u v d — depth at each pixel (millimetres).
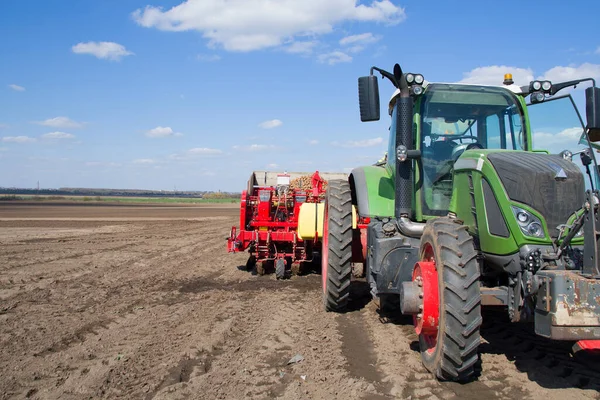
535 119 5008
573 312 3162
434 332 3824
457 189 4566
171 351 4559
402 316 5832
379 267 4902
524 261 3592
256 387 3729
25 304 6508
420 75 4840
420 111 5191
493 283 4391
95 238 15695
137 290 7504
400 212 4980
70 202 73688
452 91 5191
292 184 11008
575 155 4520
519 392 3576
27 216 29438
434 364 3777
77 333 5164
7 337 5012
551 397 3477
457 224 3953
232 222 25766
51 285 7801
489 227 4008
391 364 4188
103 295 7121
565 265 3600
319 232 8281
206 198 127250
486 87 5203
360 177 5973
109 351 4578
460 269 3633
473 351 3574
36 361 4309
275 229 9164
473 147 5141
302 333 5152
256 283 8133
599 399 3428
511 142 5160
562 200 3715
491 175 4008
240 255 11914
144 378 3920
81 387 3742
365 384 3756
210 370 4090
